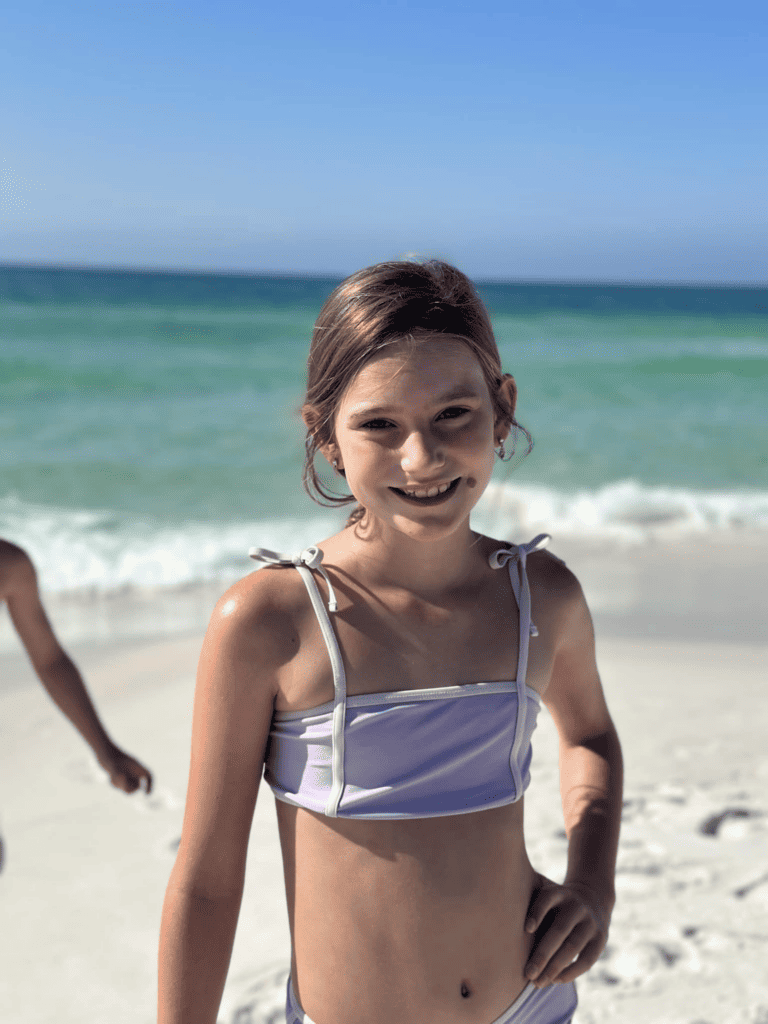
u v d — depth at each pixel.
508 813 1.41
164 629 5.98
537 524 9.04
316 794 1.33
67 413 15.31
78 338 26.72
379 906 1.32
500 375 1.42
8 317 32.25
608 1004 2.45
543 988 1.45
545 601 1.50
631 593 6.78
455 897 1.34
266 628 1.32
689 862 3.09
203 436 13.63
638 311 52.94
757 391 20.03
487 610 1.42
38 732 4.33
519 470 11.84
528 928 1.42
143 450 12.57
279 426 14.46
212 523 8.89
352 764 1.32
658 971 2.57
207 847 1.36
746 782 3.69
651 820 3.37
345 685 1.31
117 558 7.59
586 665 1.65
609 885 1.54
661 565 7.63
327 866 1.34
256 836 3.37
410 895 1.32
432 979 1.33
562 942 1.44
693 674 5.03
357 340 1.27
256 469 11.54
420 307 1.28
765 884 2.96
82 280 68.19
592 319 43.72
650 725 4.28
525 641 1.42
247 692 1.33
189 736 4.28
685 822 3.36
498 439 1.49
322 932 1.35
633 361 25.06
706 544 8.38
